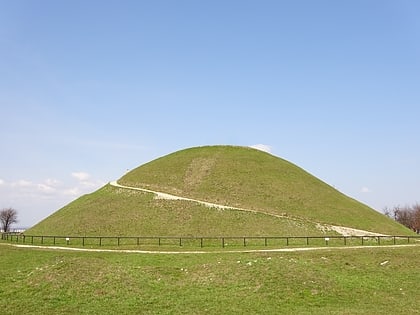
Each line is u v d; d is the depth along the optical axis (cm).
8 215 15262
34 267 3550
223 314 2314
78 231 6381
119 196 7488
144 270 3178
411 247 4472
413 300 2636
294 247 4872
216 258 3806
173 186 7719
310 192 7588
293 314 2320
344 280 2995
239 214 6294
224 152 9000
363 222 6756
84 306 2423
